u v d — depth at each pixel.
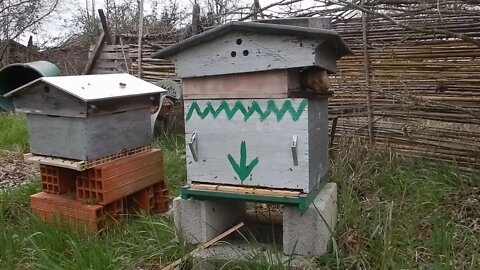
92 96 1.77
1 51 6.48
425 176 2.26
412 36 2.47
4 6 6.89
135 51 4.35
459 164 2.42
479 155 2.35
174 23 6.67
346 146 2.65
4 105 4.05
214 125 1.59
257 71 1.49
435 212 1.85
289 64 1.44
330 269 1.52
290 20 1.64
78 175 1.93
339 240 1.69
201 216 1.69
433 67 2.44
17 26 6.86
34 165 3.15
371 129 2.72
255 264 1.50
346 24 2.74
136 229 1.88
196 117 1.61
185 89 1.61
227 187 1.60
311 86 1.58
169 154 3.03
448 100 2.42
